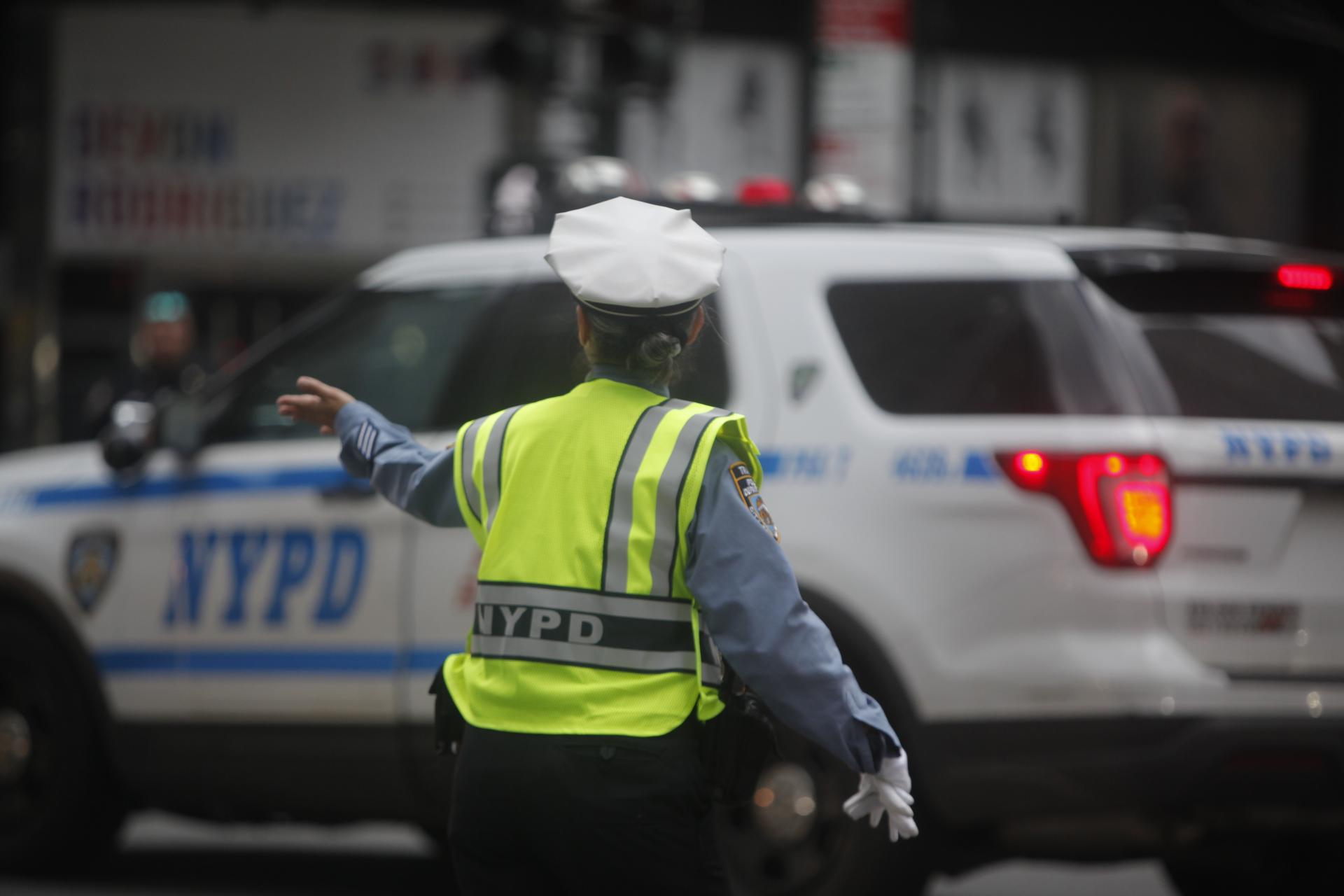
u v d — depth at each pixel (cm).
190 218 5159
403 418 1809
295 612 1798
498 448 965
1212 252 1623
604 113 3366
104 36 5125
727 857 1630
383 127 5162
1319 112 5706
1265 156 5709
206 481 1875
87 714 1962
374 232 5184
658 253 933
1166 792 1490
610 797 896
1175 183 5653
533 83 3356
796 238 1692
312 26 5150
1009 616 1527
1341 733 1510
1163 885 2061
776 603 895
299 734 1803
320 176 5169
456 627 1705
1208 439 1522
